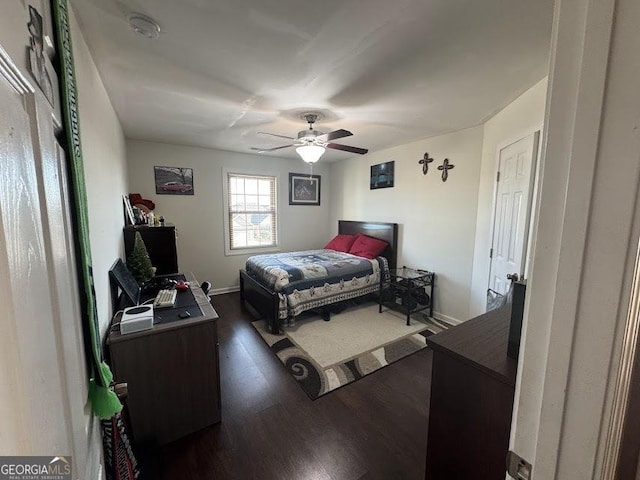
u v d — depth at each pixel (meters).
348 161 4.97
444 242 3.41
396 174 4.02
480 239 2.93
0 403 0.35
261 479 1.44
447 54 1.61
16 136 0.42
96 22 1.34
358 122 2.88
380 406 1.97
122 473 1.18
